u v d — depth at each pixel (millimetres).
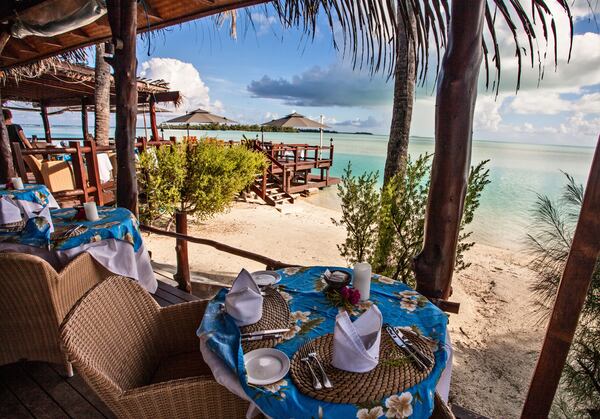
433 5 1607
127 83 3191
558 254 2137
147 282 2791
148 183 6480
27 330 1775
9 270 1635
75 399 1828
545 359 1509
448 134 1701
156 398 1124
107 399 1123
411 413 948
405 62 3748
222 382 1083
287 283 1731
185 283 3371
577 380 1947
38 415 1726
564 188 2150
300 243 6965
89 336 1212
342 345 1067
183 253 3301
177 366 1556
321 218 9242
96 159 5621
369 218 3221
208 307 1434
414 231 3041
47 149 5074
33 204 2984
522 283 5516
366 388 998
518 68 1587
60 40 5188
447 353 1180
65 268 1874
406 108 3834
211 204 7336
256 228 7773
